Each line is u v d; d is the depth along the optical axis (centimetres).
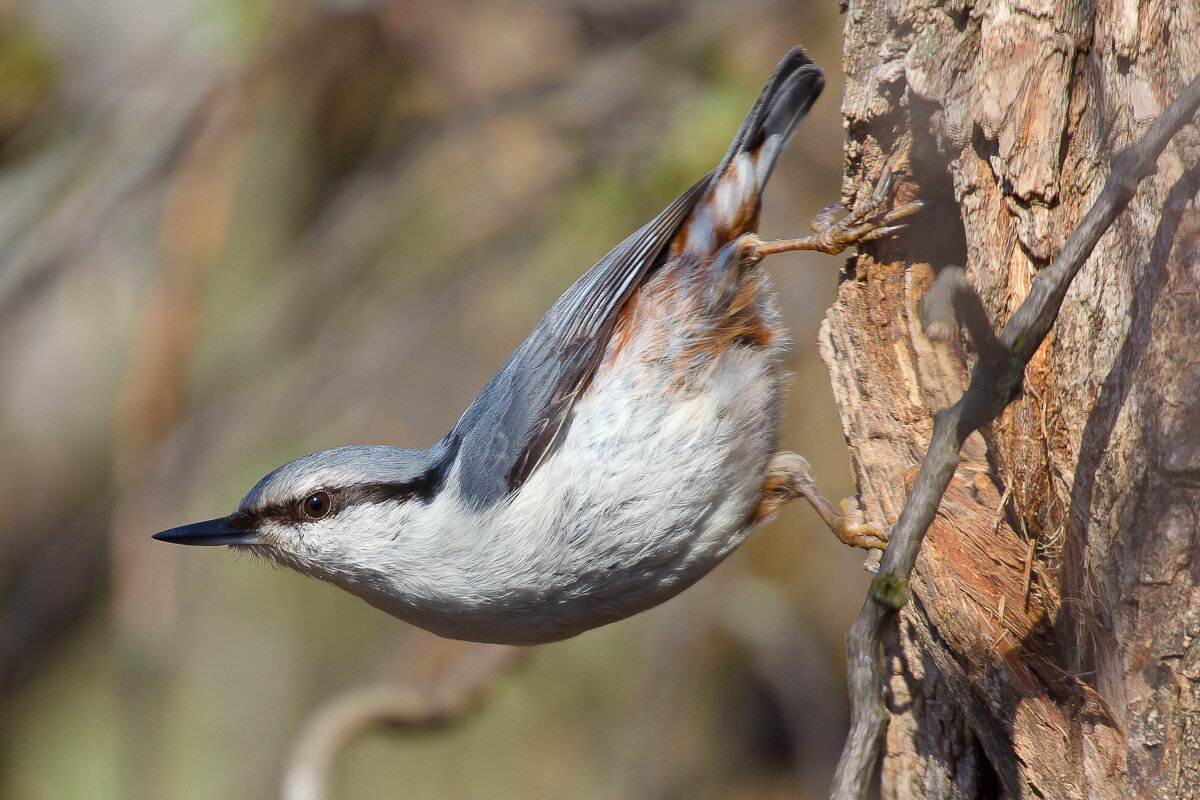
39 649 1366
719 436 637
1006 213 539
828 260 1138
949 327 509
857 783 385
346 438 1220
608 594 641
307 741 816
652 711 1212
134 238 1223
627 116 1140
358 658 1281
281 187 1248
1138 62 498
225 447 1152
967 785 548
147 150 1166
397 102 1273
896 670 572
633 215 1116
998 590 525
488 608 645
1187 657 468
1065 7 525
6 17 1258
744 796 1280
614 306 646
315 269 1200
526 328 1266
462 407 1234
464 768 1310
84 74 1257
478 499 638
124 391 1126
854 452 593
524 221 1177
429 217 1267
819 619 1259
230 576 1258
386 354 1186
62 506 1373
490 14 1252
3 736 1345
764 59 1095
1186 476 464
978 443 572
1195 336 466
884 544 572
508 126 1207
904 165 594
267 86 1175
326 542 668
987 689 511
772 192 1133
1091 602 496
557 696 1326
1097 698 491
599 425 629
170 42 1171
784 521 1275
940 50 559
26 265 1195
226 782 1217
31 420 1332
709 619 1198
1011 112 532
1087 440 500
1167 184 476
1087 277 502
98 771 1336
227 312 1212
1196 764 468
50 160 1209
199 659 1238
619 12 1238
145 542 1136
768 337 671
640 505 626
